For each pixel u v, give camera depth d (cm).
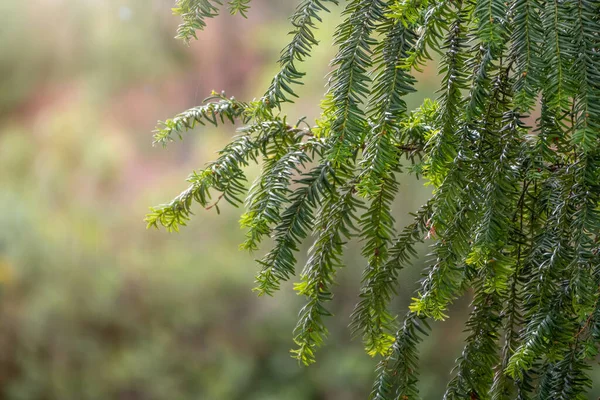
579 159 129
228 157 136
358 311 139
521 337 131
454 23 130
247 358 642
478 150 129
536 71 124
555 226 130
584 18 123
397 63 129
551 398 132
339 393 595
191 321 659
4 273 644
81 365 636
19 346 631
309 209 133
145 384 636
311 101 549
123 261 673
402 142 138
